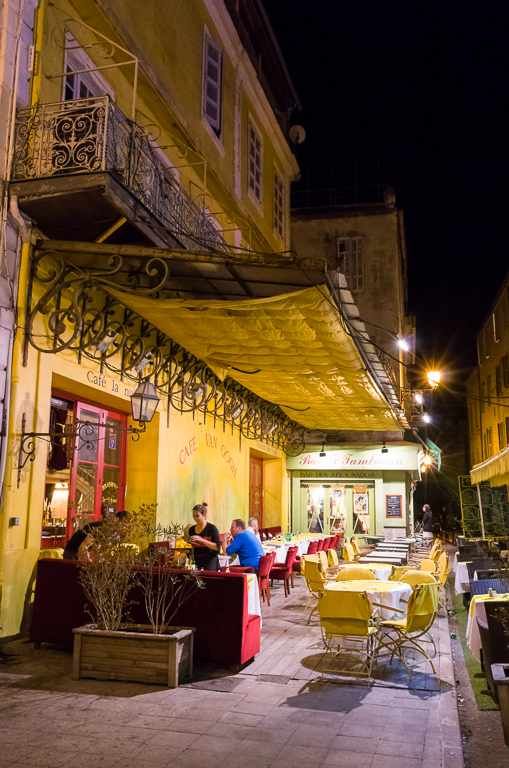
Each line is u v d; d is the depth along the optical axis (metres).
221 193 13.52
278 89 18.39
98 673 5.73
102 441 10.20
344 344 9.01
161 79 10.24
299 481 21.66
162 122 10.80
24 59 7.25
